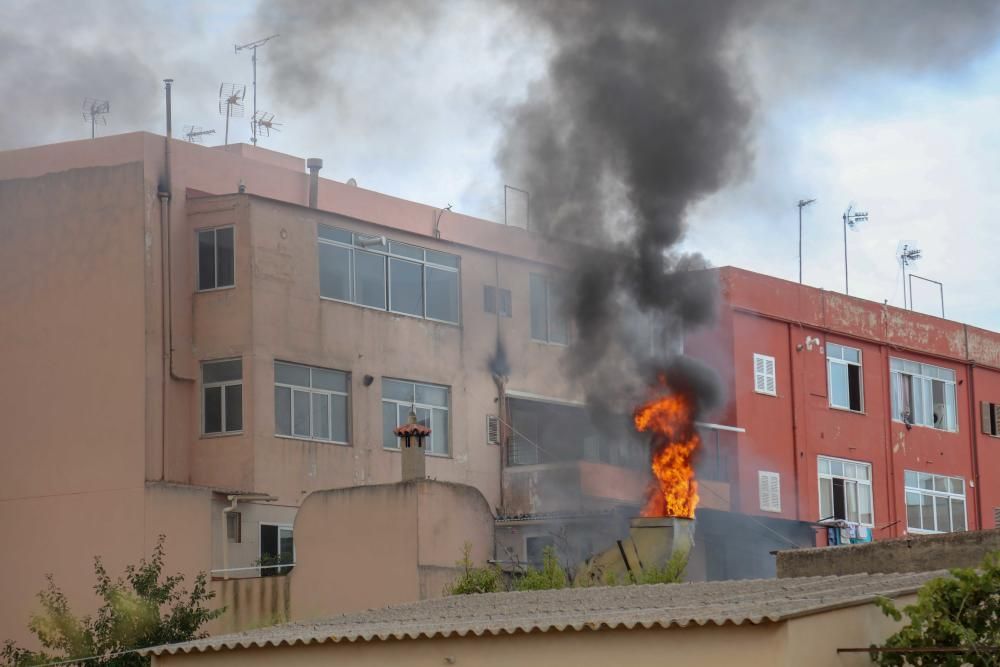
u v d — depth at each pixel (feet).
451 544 83.51
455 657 48.06
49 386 97.96
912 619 42.96
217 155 105.50
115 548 93.56
